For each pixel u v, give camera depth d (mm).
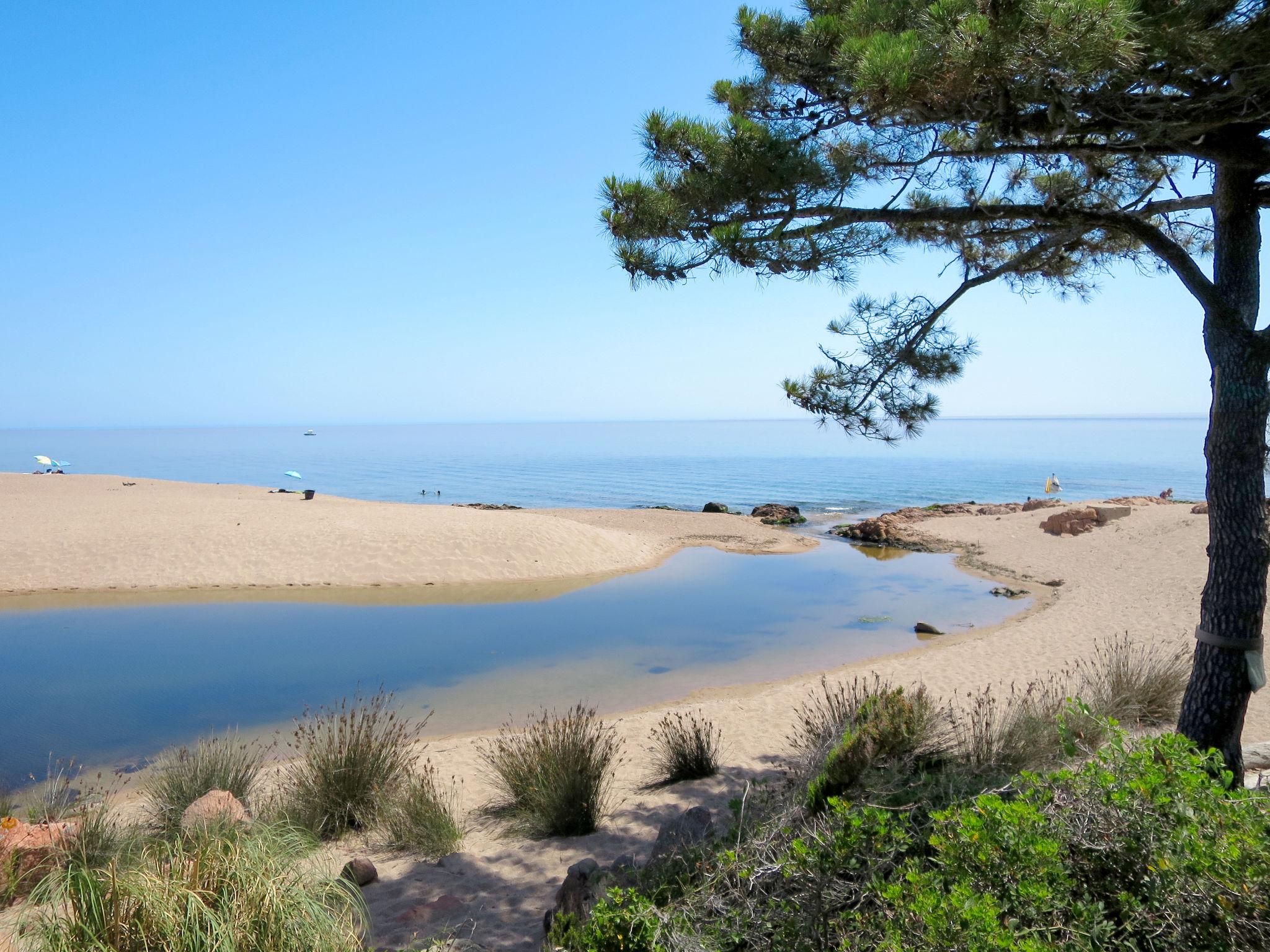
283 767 7883
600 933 2934
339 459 111875
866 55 4352
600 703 10891
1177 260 4965
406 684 11727
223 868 3516
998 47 3803
